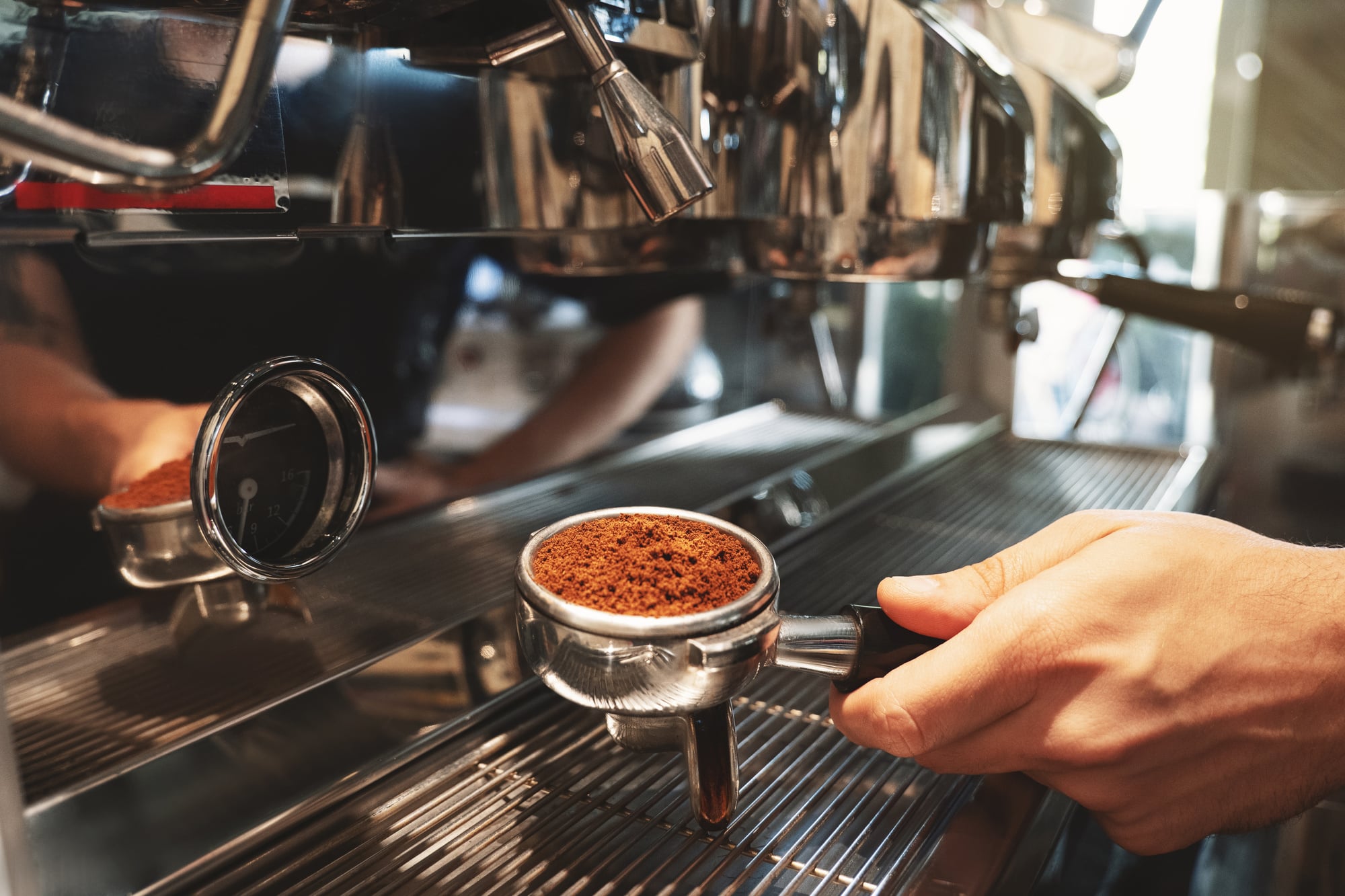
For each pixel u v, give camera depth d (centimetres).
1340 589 36
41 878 28
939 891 30
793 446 86
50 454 36
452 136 42
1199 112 156
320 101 37
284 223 36
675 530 35
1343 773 36
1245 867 56
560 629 27
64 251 36
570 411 82
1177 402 142
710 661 27
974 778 37
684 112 44
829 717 42
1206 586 34
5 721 26
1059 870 37
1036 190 56
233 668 39
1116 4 99
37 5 28
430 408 68
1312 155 147
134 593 37
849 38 45
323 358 56
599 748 39
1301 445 112
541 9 37
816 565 59
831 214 47
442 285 67
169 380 40
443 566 53
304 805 34
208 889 31
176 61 31
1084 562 35
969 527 67
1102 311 146
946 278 54
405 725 39
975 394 108
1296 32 144
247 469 36
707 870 31
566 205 47
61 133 20
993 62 51
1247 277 114
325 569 42
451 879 31
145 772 32
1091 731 33
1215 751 35
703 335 96
